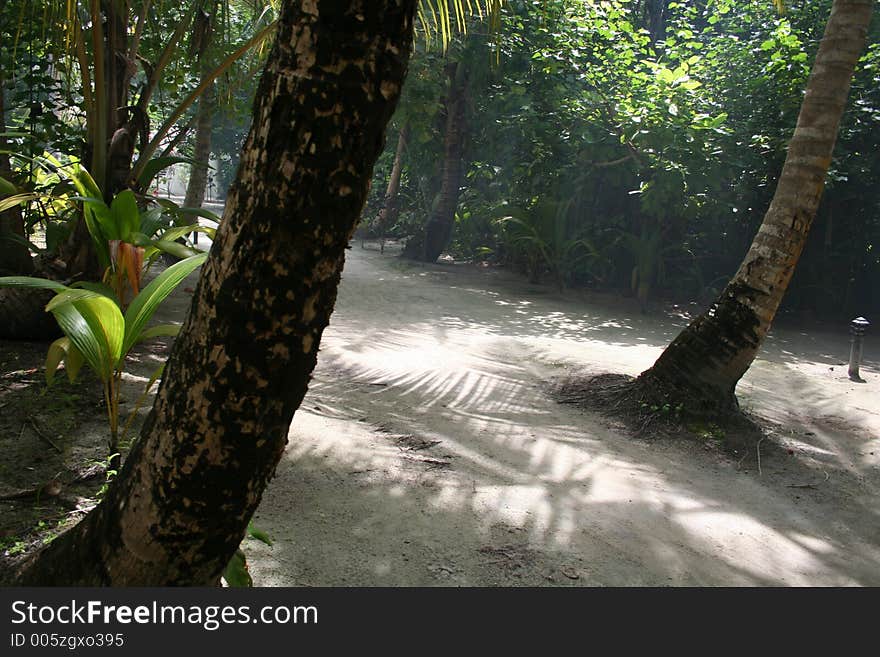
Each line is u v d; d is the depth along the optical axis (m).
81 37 5.86
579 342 9.27
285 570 3.24
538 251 13.88
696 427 6.16
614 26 13.51
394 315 9.95
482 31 13.54
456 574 3.41
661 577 3.62
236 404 1.59
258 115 1.50
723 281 13.34
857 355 8.55
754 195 12.38
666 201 11.74
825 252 12.46
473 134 16.14
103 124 6.21
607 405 6.56
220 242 1.57
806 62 11.78
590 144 12.38
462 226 17.14
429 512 4.03
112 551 1.87
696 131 11.70
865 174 11.56
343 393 6.14
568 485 4.70
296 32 1.43
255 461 1.67
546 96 13.48
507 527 3.96
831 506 5.04
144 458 1.75
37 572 2.14
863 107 11.49
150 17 8.28
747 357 6.39
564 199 13.38
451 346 8.36
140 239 4.84
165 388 1.71
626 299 13.15
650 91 11.92
